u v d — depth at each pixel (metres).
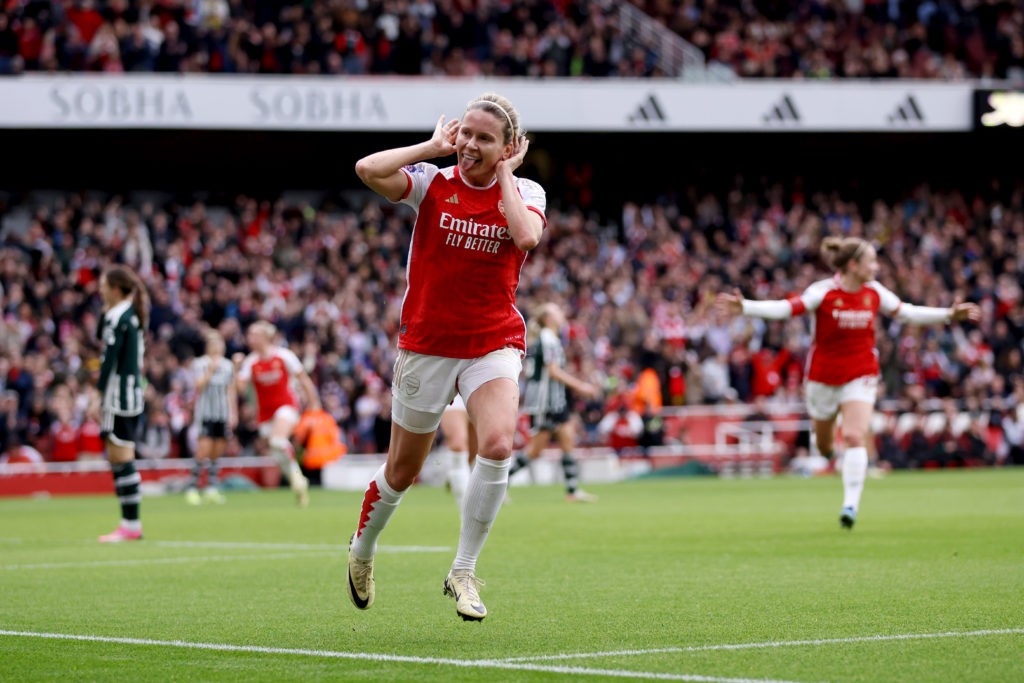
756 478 61.41
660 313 68.12
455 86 68.25
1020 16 81.12
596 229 77.88
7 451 55.03
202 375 47.31
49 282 62.34
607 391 64.38
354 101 66.94
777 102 73.06
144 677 12.46
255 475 58.78
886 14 80.12
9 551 26.83
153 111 64.31
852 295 28.62
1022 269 76.75
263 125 65.81
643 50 76.06
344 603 18.08
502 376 14.52
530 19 74.19
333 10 70.19
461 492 31.14
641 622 15.87
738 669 12.48
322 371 61.22
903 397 68.19
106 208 69.06
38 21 65.75
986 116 74.50
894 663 12.80
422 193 14.45
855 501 28.91
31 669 12.95
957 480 54.28
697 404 65.94
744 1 79.56
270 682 12.11
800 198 81.31
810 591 18.73
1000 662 12.87
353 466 58.56
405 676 12.31
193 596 19.00
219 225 75.12
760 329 70.00
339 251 69.00
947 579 20.03
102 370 29.17
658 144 81.38
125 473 29.50
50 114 62.97
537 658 13.27
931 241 77.62
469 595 14.41
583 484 58.75
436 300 14.41
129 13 67.38
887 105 73.94
